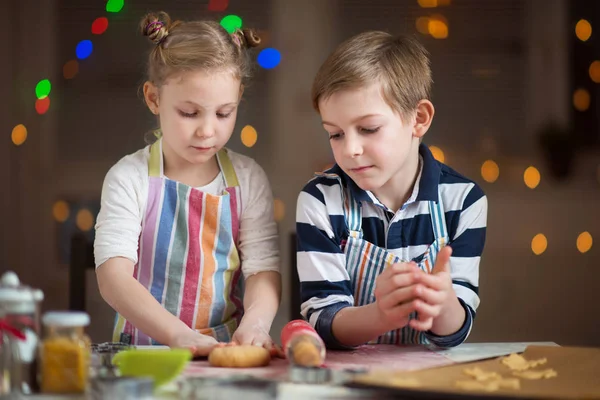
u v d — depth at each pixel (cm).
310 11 312
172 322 112
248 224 134
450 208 123
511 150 314
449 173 126
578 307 312
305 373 80
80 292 149
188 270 132
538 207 313
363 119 110
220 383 73
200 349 101
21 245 311
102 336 282
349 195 123
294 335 93
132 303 116
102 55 310
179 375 86
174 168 133
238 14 310
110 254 123
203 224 133
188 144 121
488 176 312
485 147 313
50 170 312
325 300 116
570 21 314
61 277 311
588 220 313
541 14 313
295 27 311
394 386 74
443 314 107
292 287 157
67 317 75
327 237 120
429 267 121
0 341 77
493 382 79
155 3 308
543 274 312
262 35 311
